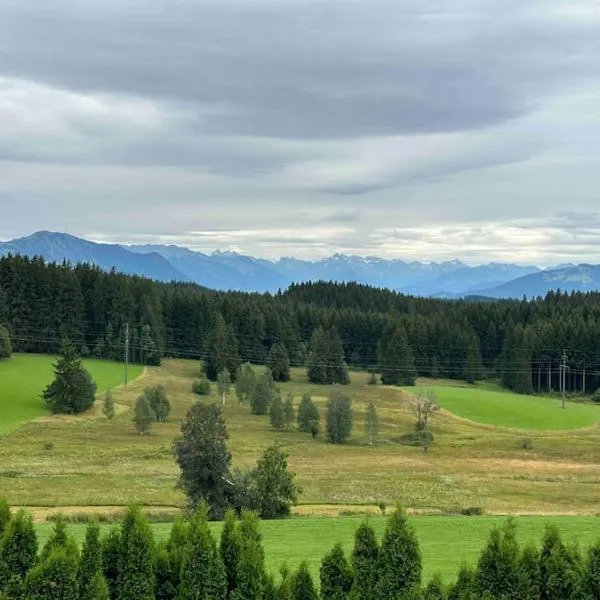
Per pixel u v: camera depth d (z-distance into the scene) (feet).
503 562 63.00
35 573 59.72
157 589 65.46
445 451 304.30
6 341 481.87
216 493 154.92
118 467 238.89
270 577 66.13
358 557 65.87
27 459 252.01
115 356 533.96
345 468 255.09
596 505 195.83
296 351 590.96
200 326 586.45
